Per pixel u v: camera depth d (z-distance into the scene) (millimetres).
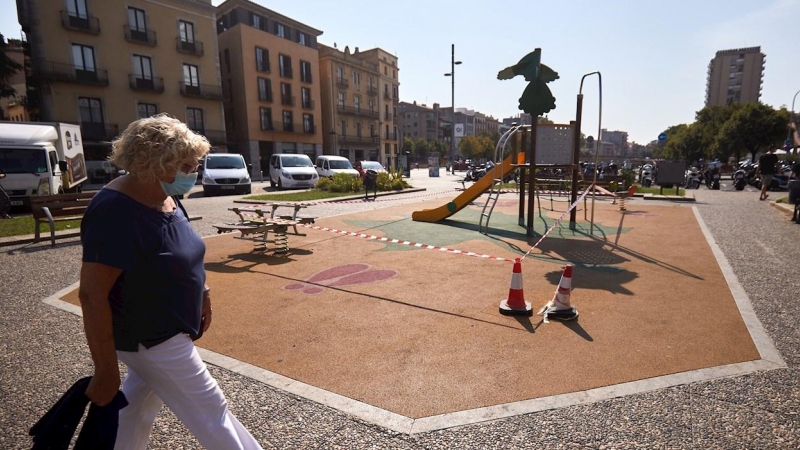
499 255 6957
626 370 3137
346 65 57000
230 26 43250
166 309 1600
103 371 1480
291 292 5039
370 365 3242
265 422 2555
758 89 127938
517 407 2686
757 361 3254
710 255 6742
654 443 2346
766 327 3910
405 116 116125
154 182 1655
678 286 5164
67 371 3229
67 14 29125
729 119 55750
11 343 3713
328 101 55125
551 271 5910
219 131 38875
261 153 45500
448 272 5887
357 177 20750
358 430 2480
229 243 8062
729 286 5133
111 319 1493
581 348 3506
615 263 6332
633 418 2572
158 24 34031
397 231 9305
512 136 10102
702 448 2307
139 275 1525
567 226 9852
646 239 8164
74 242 8234
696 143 64312
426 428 2490
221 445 1717
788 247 7277
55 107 29266
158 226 1578
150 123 1611
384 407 2697
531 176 8594
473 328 3932
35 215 8023
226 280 5555
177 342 1663
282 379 3045
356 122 59750
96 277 1450
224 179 18484
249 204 14664
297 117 48250
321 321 4133
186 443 2395
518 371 3133
